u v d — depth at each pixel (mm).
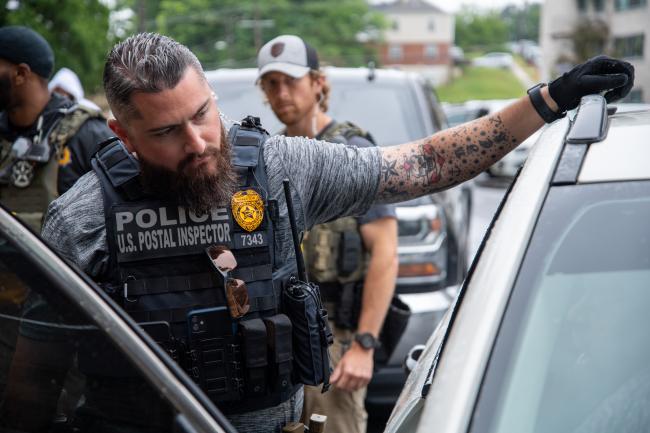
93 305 1462
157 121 1795
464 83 89812
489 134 2119
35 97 3217
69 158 3201
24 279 1484
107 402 1465
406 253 4281
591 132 1765
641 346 1521
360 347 3043
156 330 1891
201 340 1912
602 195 1630
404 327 3176
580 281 1557
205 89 1837
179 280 1911
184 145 1820
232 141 2010
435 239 4352
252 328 1913
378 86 5324
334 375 3014
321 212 2113
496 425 1393
